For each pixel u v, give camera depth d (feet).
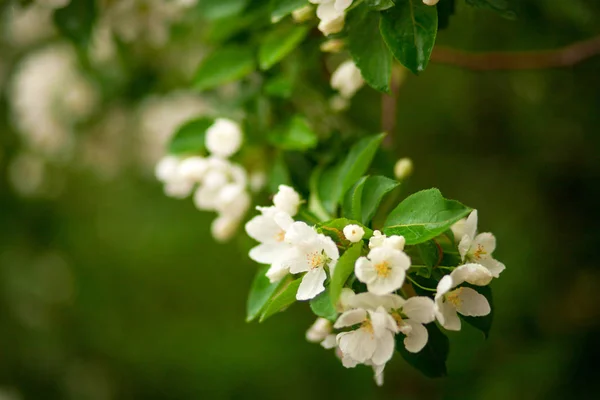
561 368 3.78
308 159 2.93
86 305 6.12
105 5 3.41
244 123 2.97
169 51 4.12
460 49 3.93
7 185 5.35
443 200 2.30
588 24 3.40
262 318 2.34
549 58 3.28
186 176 2.85
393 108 3.11
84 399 5.80
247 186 2.93
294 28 2.81
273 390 5.45
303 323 5.55
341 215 2.63
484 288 2.38
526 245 4.24
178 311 6.19
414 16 2.40
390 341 2.27
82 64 4.02
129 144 4.84
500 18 3.67
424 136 4.61
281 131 2.89
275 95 2.96
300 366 5.41
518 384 3.84
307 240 2.29
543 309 4.13
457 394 4.08
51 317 5.94
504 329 4.13
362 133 3.02
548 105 4.08
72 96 4.31
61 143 4.58
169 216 6.23
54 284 5.93
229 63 2.97
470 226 2.33
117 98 4.20
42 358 5.76
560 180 4.23
